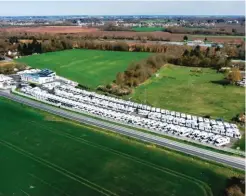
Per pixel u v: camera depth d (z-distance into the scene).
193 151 132.12
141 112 180.50
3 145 142.00
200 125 160.38
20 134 153.50
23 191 108.56
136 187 110.81
